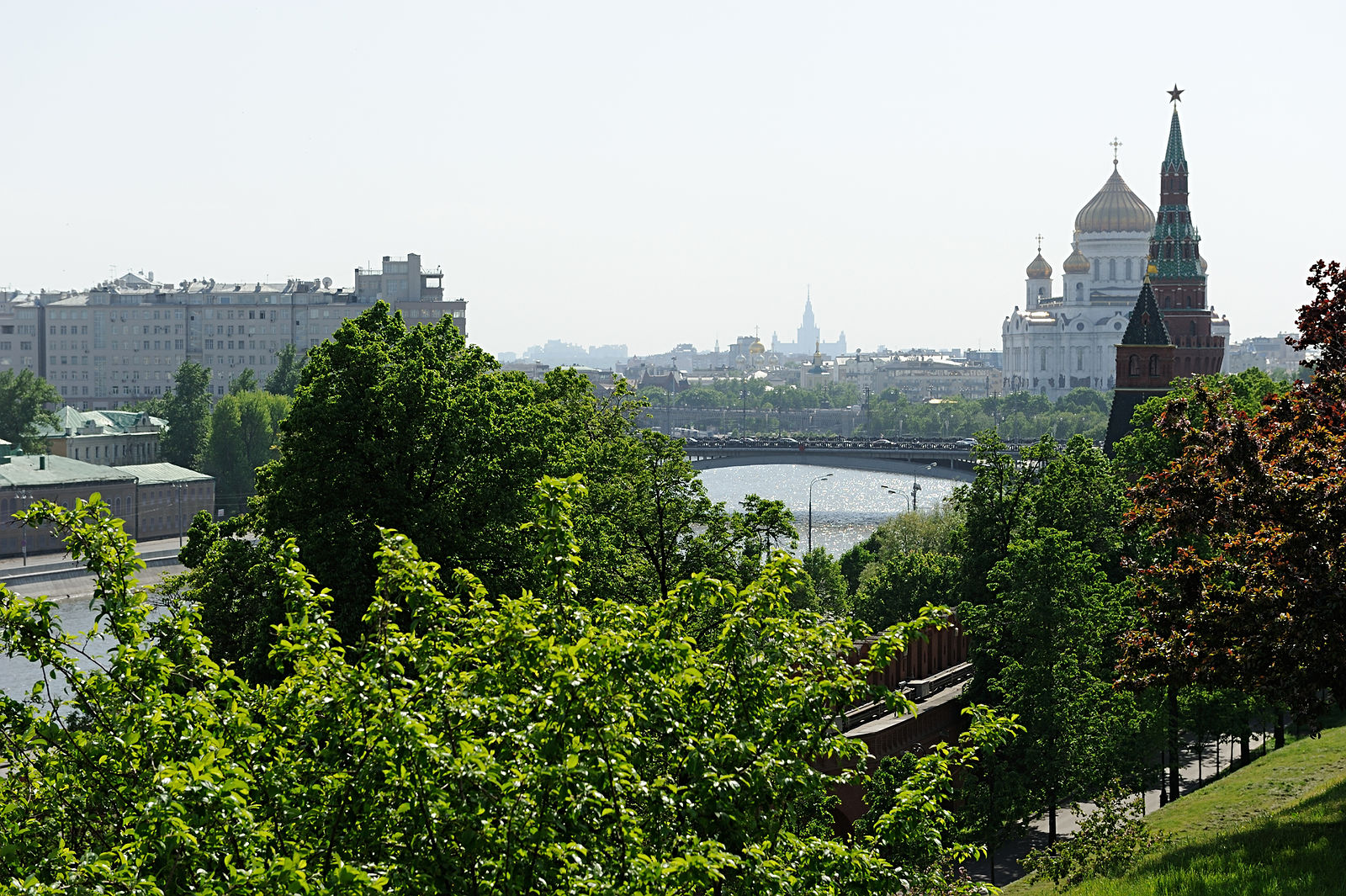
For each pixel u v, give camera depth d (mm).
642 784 28312
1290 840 45031
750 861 28359
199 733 28281
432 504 68312
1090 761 74312
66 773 28781
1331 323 50938
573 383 94312
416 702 28609
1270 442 48875
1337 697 45938
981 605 85688
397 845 27125
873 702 79688
